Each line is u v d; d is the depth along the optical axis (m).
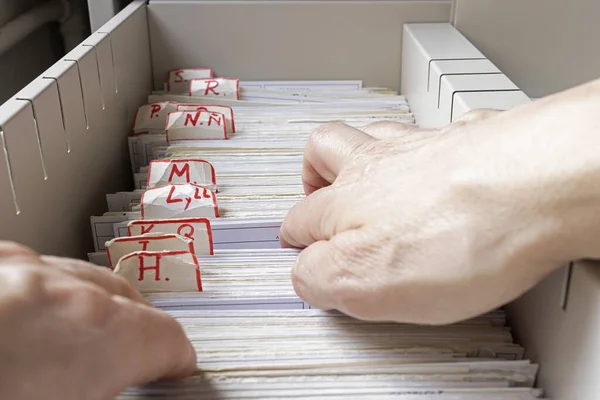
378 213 0.42
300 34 0.96
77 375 0.33
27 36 1.04
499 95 0.65
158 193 0.63
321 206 0.49
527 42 0.92
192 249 0.54
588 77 0.94
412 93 0.89
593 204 0.33
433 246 0.38
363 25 0.95
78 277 0.38
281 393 0.42
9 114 0.50
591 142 0.34
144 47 0.93
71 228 0.63
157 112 0.83
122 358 0.35
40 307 0.33
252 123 0.82
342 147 0.54
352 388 0.42
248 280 0.54
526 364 0.44
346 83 0.97
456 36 0.88
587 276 0.38
